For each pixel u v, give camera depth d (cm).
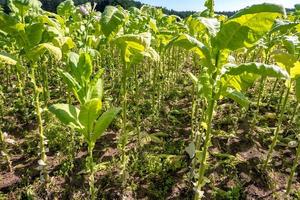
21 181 182
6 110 266
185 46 118
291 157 211
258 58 386
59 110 124
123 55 157
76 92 128
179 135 234
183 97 305
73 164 196
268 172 192
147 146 217
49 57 345
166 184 184
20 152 211
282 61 138
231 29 110
